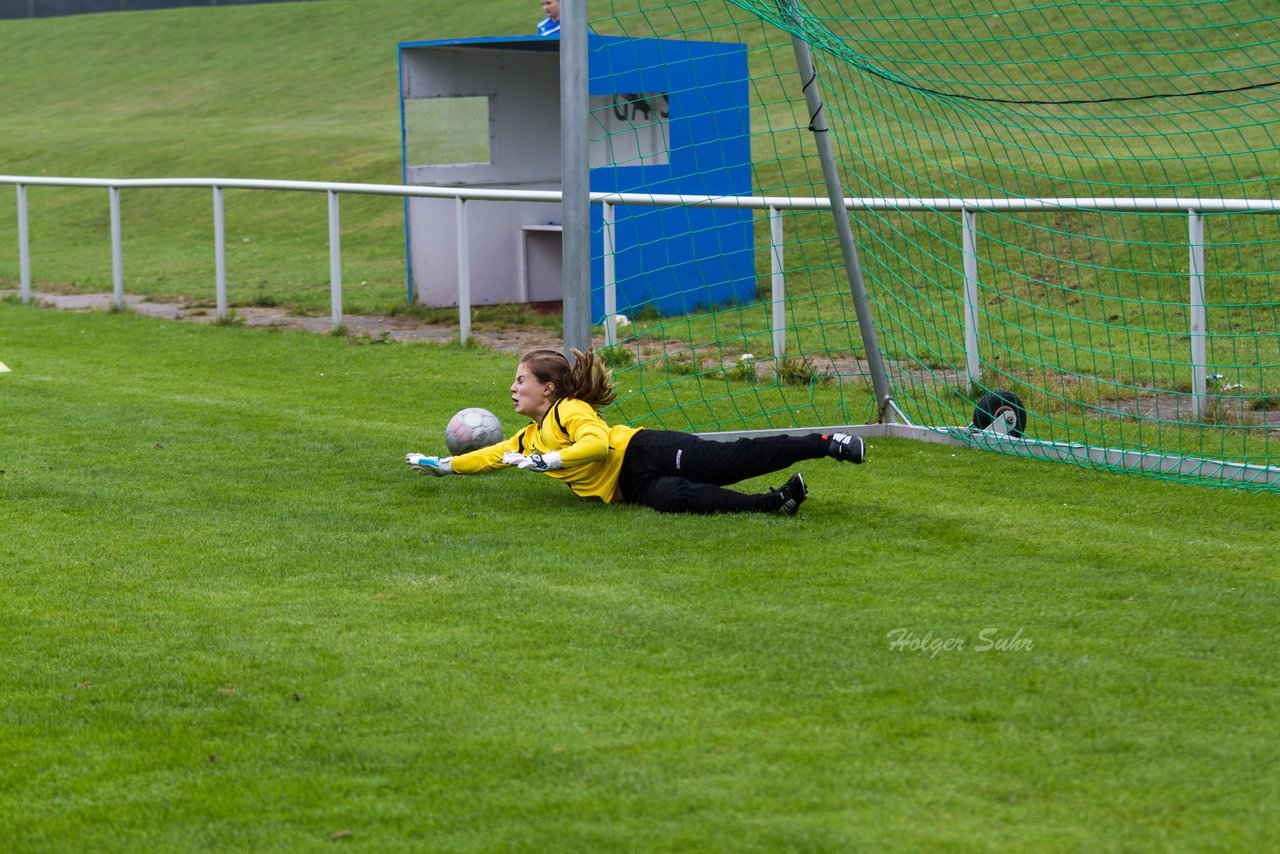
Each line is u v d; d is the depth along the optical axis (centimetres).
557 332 4603
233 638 1667
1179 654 1560
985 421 2741
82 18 18050
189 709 1459
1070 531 2114
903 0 5584
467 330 4194
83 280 6275
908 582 1848
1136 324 4200
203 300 5506
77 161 10250
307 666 1570
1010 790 1230
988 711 1402
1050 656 1555
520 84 5462
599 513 2244
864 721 1385
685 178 4938
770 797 1225
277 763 1326
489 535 2114
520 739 1359
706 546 2041
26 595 1845
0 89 15525
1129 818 1175
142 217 8450
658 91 4853
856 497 2348
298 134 10494
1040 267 4719
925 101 3375
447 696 1473
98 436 2883
